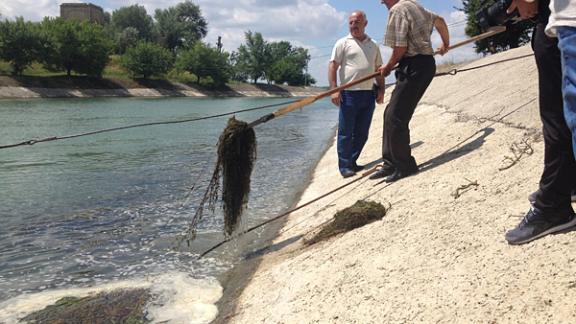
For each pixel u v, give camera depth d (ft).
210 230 22.50
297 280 14.29
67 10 357.41
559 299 9.21
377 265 13.16
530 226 11.22
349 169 26.35
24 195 29.53
